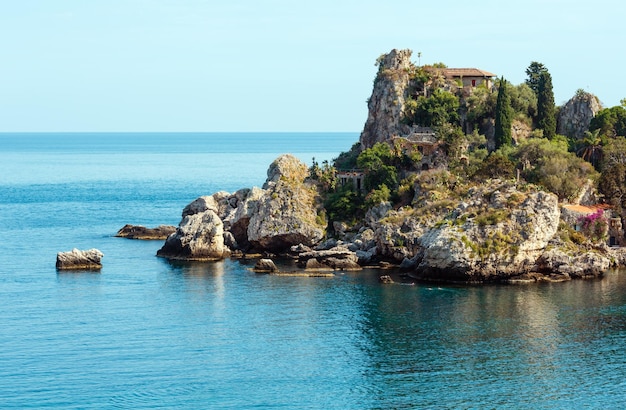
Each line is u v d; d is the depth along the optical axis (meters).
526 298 165.25
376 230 196.62
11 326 148.50
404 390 121.50
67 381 124.12
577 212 195.75
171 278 184.12
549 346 138.12
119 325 149.25
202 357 133.75
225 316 154.38
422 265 180.62
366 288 173.25
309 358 133.38
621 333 144.12
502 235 177.62
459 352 135.50
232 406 116.62
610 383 123.88
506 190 186.75
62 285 178.12
